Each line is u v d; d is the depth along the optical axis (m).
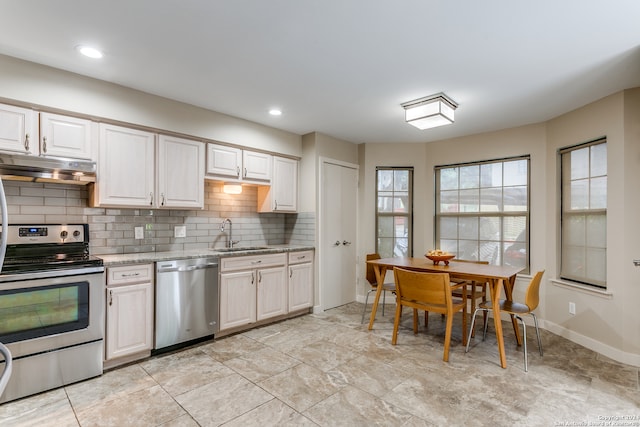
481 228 4.29
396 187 4.84
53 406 2.10
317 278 4.22
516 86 2.82
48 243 2.66
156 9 1.83
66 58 2.37
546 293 3.68
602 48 2.20
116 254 3.06
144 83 2.79
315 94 3.02
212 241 3.81
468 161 4.36
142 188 2.97
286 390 2.31
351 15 1.88
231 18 1.91
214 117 3.45
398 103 3.23
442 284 2.81
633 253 2.79
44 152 2.47
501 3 1.76
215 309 3.21
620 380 2.48
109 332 2.57
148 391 2.29
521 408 2.10
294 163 4.31
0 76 2.28
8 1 1.74
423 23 1.95
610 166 2.95
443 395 2.25
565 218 3.51
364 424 1.94
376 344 3.17
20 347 2.17
